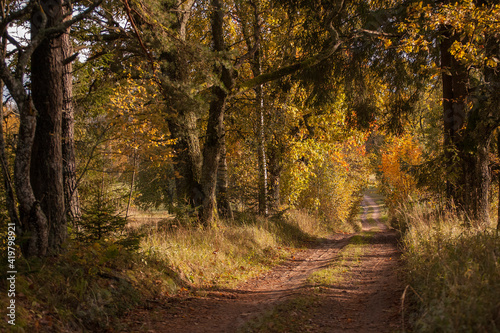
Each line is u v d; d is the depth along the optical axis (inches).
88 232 262.8
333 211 1085.8
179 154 475.8
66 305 189.8
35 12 225.5
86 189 481.1
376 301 236.2
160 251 307.6
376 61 510.9
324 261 420.8
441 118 600.4
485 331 134.7
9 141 266.8
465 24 331.0
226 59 379.6
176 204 465.7
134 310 222.1
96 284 216.5
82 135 486.3
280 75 488.7
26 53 199.3
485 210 425.1
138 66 412.5
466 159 436.5
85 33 378.9
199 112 362.6
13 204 210.8
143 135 390.0
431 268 224.5
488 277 174.1
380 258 402.0
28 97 201.3
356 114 585.0
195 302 252.8
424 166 472.4
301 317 207.5
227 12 534.6
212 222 457.7
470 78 461.7
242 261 388.5
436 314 159.9
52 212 228.4
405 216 468.4
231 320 214.1
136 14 340.2
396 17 447.5
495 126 380.2
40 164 228.2
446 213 402.6
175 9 399.5
